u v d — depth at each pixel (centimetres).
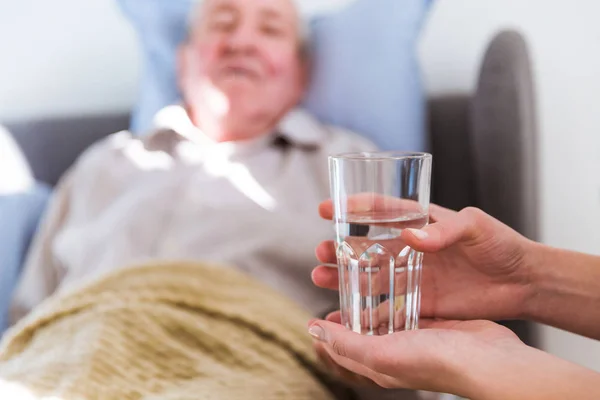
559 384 51
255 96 122
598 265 68
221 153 119
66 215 121
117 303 83
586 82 120
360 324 61
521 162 102
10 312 115
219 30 124
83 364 74
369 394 84
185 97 130
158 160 122
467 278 70
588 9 118
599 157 120
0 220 115
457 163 125
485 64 110
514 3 126
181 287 87
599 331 69
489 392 52
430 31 134
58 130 139
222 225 108
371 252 60
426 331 57
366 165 59
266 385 75
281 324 85
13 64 152
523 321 107
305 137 116
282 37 123
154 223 112
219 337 82
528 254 68
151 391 74
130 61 149
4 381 73
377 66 120
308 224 107
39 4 149
